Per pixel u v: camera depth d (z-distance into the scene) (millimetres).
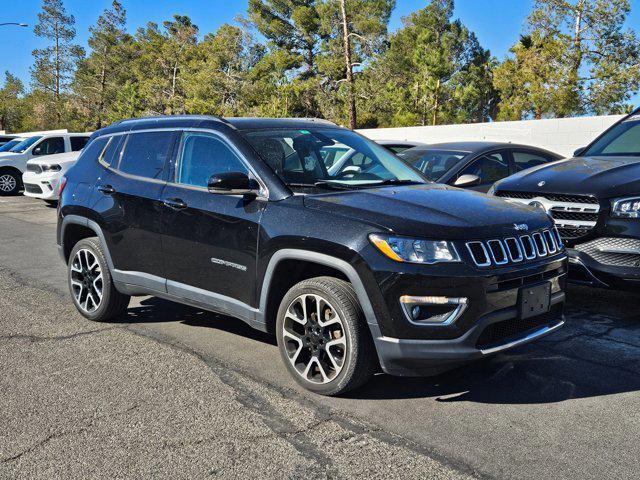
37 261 8188
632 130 6590
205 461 3012
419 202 3787
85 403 3666
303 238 3654
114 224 4953
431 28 65500
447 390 3846
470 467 2945
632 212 5016
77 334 4988
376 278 3398
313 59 62062
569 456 3039
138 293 4945
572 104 38094
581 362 4312
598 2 37719
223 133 4375
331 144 4586
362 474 2891
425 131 23344
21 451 3115
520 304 3627
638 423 3391
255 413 3527
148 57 84375
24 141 18875
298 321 3805
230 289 4172
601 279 5195
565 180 5512
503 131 20656
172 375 4102
